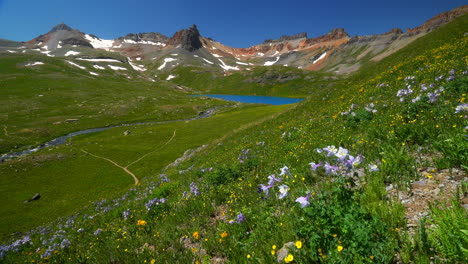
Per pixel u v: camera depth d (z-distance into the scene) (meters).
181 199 8.27
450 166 4.20
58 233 14.00
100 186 36.66
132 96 152.50
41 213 29.33
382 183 4.19
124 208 11.71
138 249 5.56
